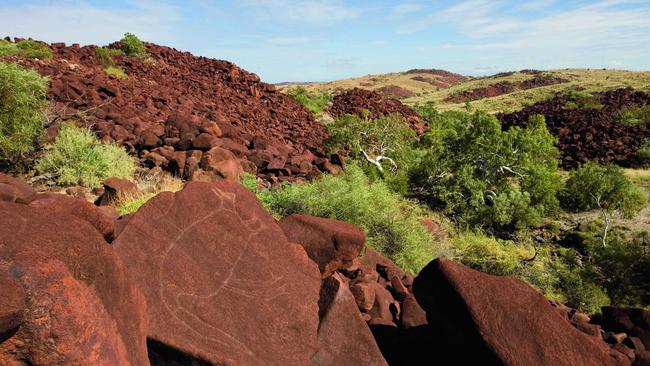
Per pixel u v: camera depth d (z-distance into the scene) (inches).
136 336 93.6
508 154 791.7
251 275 127.2
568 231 743.1
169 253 122.0
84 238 87.5
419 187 767.1
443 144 823.1
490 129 789.9
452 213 718.5
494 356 111.9
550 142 869.8
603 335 173.8
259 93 1285.7
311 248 165.3
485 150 783.1
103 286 88.3
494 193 725.9
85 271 83.9
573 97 2356.1
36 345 66.0
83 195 355.6
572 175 938.7
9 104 394.6
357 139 784.3
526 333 114.7
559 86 3503.9
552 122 1776.6
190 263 122.2
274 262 133.6
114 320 83.2
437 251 443.5
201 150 480.1
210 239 129.8
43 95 474.0
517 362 110.1
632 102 2103.8
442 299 126.4
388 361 141.9
